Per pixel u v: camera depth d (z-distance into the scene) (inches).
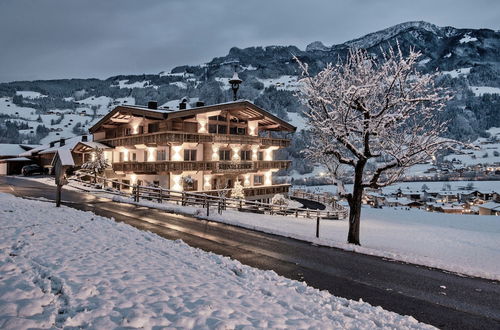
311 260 433.7
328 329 212.4
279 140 1566.2
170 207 811.4
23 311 180.9
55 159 641.0
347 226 882.1
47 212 537.6
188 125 1293.1
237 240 527.5
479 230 995.3
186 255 363.9
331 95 629.0
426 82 566.3
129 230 462.9
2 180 1422.2
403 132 587.2
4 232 365.1
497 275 389.4
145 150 1325.0
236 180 1449.3
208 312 209.5
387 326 239.3
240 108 1348.4
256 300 248.2
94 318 184.4
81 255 307.1
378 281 361.4
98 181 1331.2
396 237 724.7
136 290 232.2
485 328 259.1
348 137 636.7
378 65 618.5
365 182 599.2
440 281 370.0
